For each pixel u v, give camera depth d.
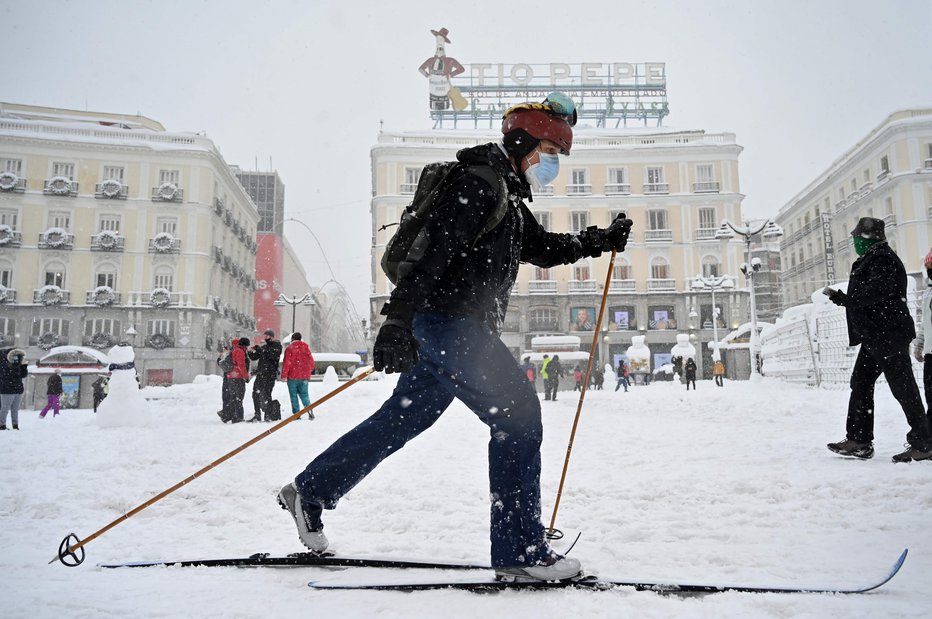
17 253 39.28
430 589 1.71
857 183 45.81
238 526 2.83
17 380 11.27
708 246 42.81
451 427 8.31
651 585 1.65
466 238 1.72
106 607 1.57
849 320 4.22
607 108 48.97
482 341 1.78
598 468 4.26
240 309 52.00
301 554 2.04
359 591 1.70
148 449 6.12
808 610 1.45
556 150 1.98
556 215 43.28
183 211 41.84
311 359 11.02
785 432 6.52
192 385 24.70
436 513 2.96
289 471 4.42
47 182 39.94
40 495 3.59
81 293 39.91
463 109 48.25
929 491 3.01
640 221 43.28
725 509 2.83
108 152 41.00
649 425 8.12
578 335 42.41
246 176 72.88
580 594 1.63
